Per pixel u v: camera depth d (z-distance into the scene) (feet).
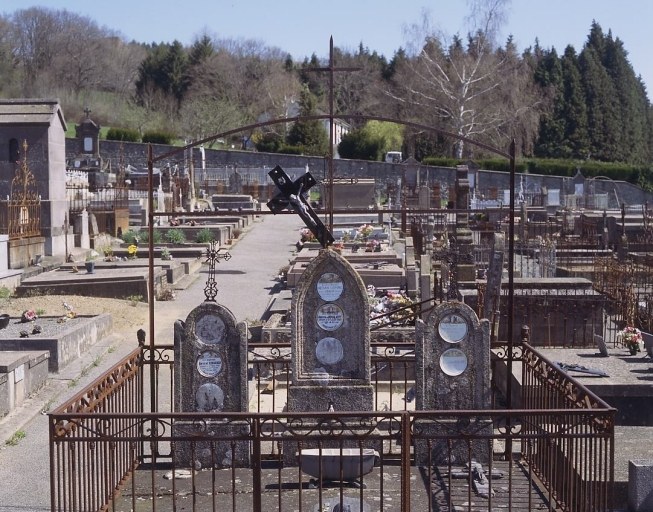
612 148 287.07
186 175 179.11
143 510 26.12
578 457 27.71
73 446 23.61
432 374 30.17
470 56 209.67
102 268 79.20
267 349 47.44
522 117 210.79
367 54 337.31
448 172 213.87
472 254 74.08
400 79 230.89
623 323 57.36
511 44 217.77
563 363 40.68
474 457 30.58
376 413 23.13
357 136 241.14
